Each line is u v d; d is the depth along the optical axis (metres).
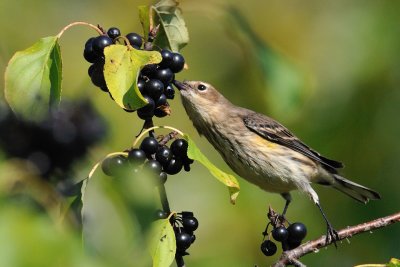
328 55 17.45
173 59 7.91
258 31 18.00
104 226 4.94
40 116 6.40
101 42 7.57
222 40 18.19
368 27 17.41
